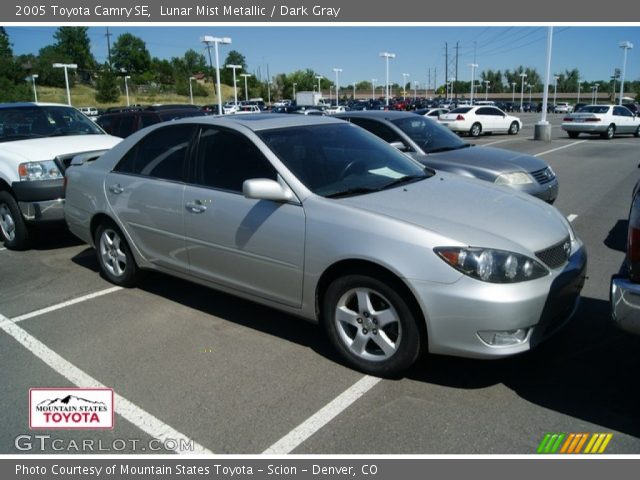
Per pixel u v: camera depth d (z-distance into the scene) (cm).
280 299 402
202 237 439
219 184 431
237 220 411
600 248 652
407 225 339
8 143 704
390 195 389
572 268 359
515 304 317
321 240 364
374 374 364
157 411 339
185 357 403
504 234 343
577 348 397
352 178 414
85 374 385
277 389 357
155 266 498
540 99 12225
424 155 720
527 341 331
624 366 371
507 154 739
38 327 464
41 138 732
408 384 356
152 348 419
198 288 543
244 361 394
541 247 345
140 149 506
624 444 297
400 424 317
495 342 324
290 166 399
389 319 350
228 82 12256
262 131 428
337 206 367
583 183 1137
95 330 454
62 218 666
